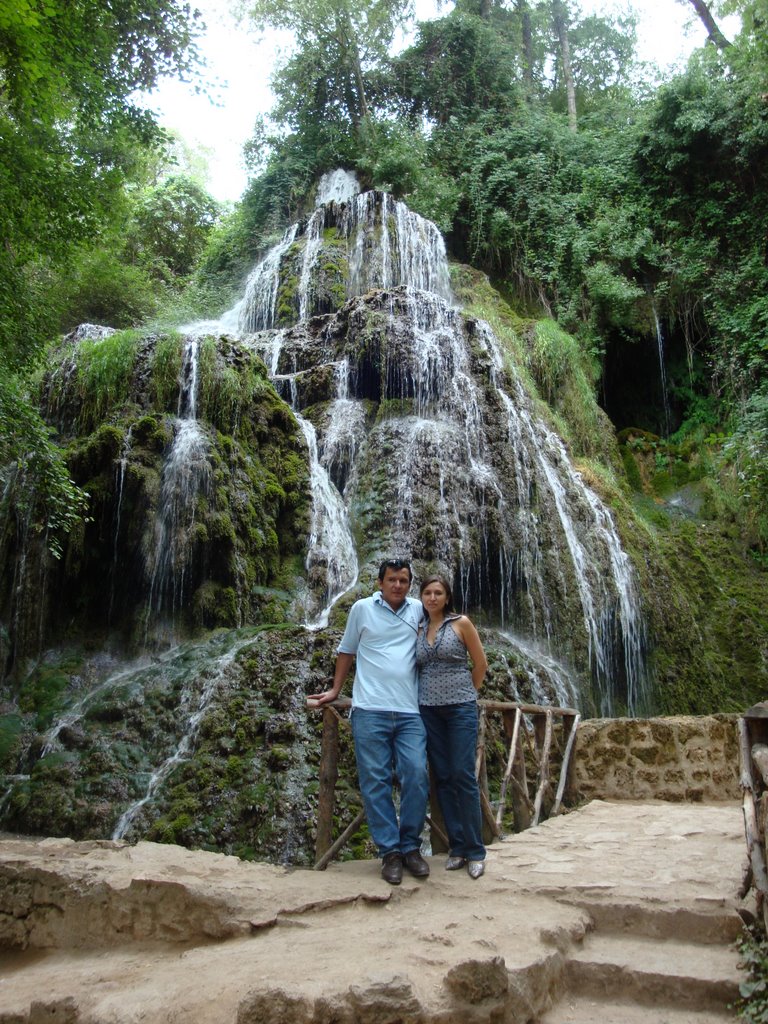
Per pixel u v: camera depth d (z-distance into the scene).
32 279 14.05
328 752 4.38
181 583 9.51
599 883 3.67
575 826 5.21
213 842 6.44
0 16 8.73
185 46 12.53
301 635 8.24
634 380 18.66
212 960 2.87
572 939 3.12
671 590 12.79
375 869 4.02
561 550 11.48
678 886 3.61
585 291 17.61
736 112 17.36
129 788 7.13
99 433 9.87
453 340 13.00
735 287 16.67
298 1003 2.27
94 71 11.16
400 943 2.87
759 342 15.98
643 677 11.59
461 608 10.68
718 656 13.13
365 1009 2.24
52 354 12.08
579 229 18.09
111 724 7.89
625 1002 2.84
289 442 11.55
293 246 17.77
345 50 22.33
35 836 6.95
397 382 12.68
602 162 19.39
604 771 6.56
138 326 18.83
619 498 13.47
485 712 5.45
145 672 8.60
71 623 9.74
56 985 2.94
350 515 11.30
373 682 4.05
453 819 4.11
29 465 8.40
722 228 17.53
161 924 3.31
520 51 25.48
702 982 2.78
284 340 14.34
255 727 7.29
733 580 14.22
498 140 20.44
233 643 8.55
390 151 20.03
